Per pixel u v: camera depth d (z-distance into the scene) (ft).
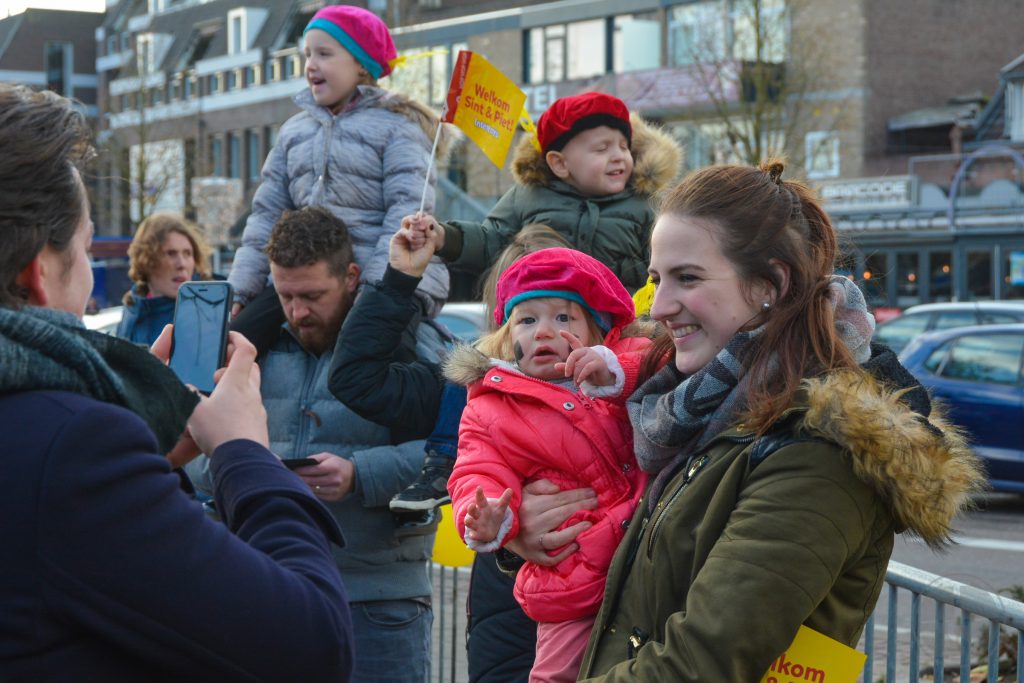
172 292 19.89
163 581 5.02
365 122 15.05
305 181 15.25
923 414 6.82
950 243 107.24
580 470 8.39
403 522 11.50
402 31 116.67
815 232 7.11
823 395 6.23
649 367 8.19
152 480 5.15
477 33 137.39
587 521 8.18
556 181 12.76
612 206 12.66
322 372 12.24
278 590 5.29
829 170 115.44
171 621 5.03
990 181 107.86
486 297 10.91
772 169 7.27
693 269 6.91
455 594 14.97
